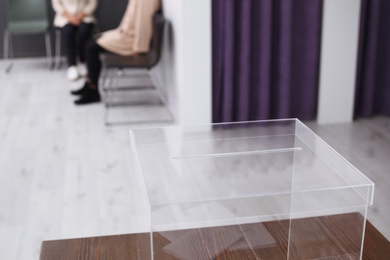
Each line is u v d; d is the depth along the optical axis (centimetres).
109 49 405
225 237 136
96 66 431
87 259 155
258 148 169
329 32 367
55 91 467
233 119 375
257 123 180
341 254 140
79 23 499
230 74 357
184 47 347
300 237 141
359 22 371
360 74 396
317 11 362
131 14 399
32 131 379
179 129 177
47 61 557
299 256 140
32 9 538
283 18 352
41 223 262
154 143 169
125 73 529
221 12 349
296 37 367
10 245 244
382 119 398
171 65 400
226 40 350
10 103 435
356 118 399
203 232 133
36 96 453
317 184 142
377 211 268
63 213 272
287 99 371
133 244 162
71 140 364
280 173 151
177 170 150
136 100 448
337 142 354
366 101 396
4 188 297
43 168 322
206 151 165
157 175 146
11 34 556
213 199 134
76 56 503
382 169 315
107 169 321
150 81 502
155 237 128
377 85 403
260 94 368
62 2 505
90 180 307
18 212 273
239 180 147
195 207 131
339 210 138
